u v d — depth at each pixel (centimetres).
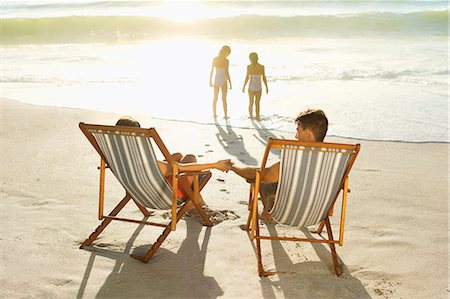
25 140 723
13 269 366
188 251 400
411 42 1989
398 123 867
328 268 381
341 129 825
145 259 380
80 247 403
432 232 445
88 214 473
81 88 1155
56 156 655
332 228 453
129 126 370
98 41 1945
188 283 352
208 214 475
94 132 359
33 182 559
